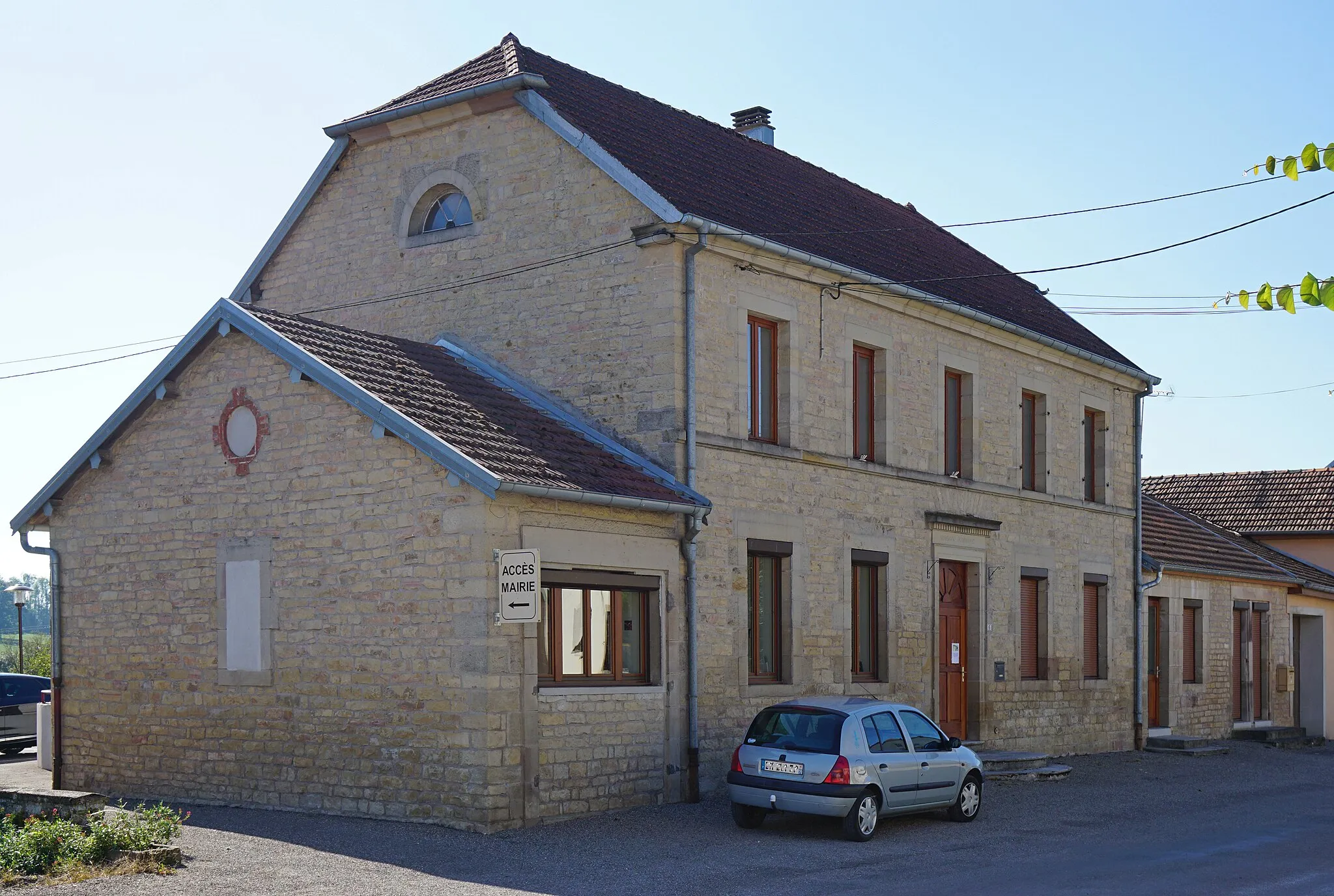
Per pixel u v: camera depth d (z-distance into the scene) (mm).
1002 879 12273
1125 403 27859
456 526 14758
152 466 17750
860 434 20703
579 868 12555
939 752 15672
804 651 18969
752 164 22734
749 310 18422
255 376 16750
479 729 14383
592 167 18219
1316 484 38750
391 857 12961
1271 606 32625
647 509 16188
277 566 16344
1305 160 6559
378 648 15328
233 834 14344
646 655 16609
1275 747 29922
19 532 18781
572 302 18219
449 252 19641
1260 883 12281
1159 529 30438
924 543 21625
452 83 20484
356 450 15711
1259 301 6555
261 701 16375
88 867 12180
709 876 12234
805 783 14320
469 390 17359
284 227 21422
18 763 23328
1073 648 25531
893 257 23250
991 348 23594
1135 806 18156
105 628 18094
